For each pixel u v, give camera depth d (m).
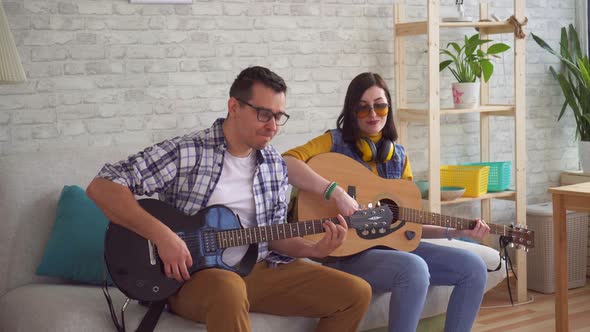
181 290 2.30
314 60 3.78
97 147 3.04
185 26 3.40
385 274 2.63
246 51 3.57
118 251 2.24
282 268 2.53
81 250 2.66
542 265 4.13
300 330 2.52
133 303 2.42
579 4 4.64
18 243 2.74
